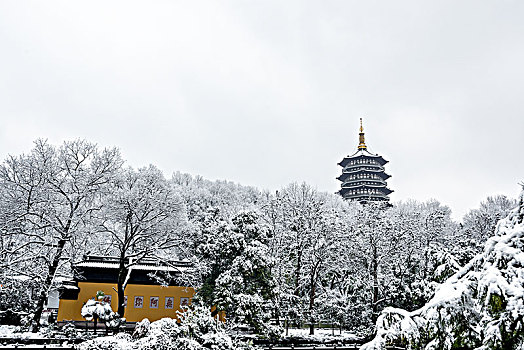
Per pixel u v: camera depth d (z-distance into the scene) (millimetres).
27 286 34281
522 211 8070
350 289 43188
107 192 38844
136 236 40719
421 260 38969
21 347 26016
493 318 7160
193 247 42750
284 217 49031
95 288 42688
